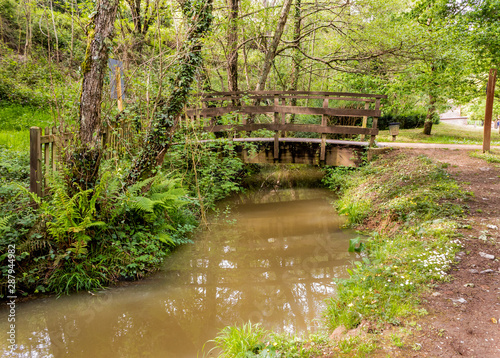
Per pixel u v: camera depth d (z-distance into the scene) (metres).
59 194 4.27
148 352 3.45
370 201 7.49
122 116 6.61
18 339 3.54
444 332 2.96
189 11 6.52
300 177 11.86
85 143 4.70
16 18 15.86
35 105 10.95
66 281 4.44
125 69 6.45
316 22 13.29
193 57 6.32
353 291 3.80
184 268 5.41
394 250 4.86
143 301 4.39
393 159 9.45
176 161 8.60
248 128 9.94
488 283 3.69
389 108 15.76
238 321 4.05
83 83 4.66
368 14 12.72
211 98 9.73
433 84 14.14
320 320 3.73
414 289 3.69
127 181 5.84
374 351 2.78
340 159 10.24
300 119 15.24
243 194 10.09
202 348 3.54
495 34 13.09
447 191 6.55
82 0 5.93
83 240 4.48
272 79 15.52
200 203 7.42
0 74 11.56
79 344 3.55
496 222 5.20
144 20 9.96
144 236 5.44
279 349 2.97
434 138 15.62
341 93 9.75
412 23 12.52
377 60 12.32
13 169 5.83
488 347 2.74
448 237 4.84
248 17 11.82
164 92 6.70
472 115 28.50
